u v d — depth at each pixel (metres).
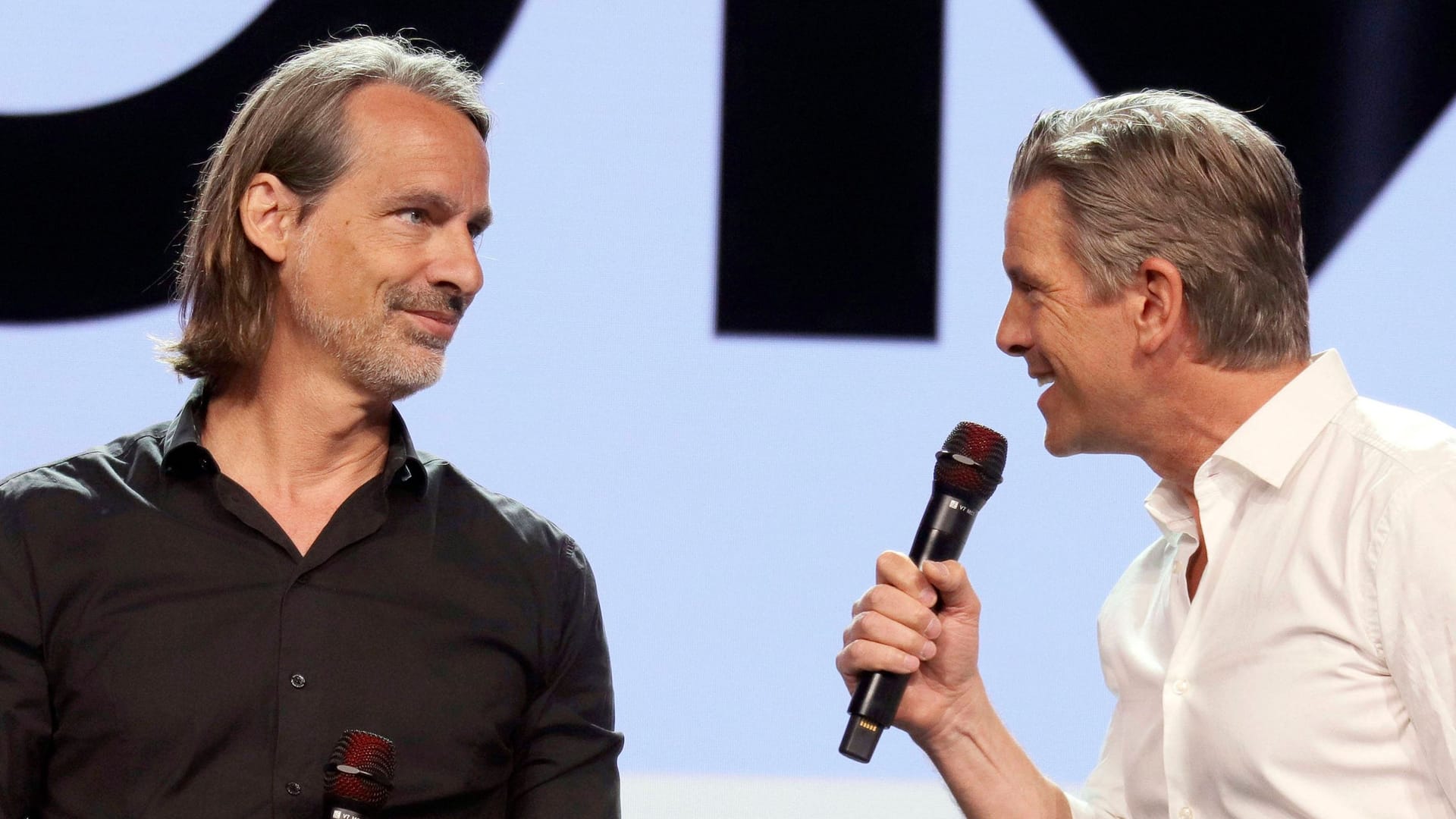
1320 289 11.73
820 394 11.56
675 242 11.66
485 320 11.56
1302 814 5.53
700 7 11.79
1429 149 11.73
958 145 11.72
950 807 10.77
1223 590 5.94
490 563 6.70
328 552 6.40
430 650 6.41
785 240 11.67
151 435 6.70
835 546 11.45
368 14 11.79
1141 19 11.83
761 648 11.36
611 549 11.44
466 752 6.37
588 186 11.68
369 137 6.40
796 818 10.62
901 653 5.84
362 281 6.32
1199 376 6.00
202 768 6.04
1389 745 5.42
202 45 11.84
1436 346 11.62
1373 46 11.82
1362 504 5.54
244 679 6.14
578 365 11.56
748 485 11.50
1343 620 5.52
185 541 6.32
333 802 5.31
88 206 11.70
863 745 5.80
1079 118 6.37
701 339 11.60
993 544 11.41
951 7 11.79
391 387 6.43
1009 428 11.52
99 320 11.65
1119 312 6.02
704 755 11.24
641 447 11.52
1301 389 5.92
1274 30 11.84
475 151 6.61
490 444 11.49
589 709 6.80
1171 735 5.96
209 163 7.22
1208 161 5.98
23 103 11.74
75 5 11.80
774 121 11.74
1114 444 6.34
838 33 11.80
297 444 6.55
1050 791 6.61
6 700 5.96
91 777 6.02
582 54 11.76
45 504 6.32
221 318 6.60
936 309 11.62
